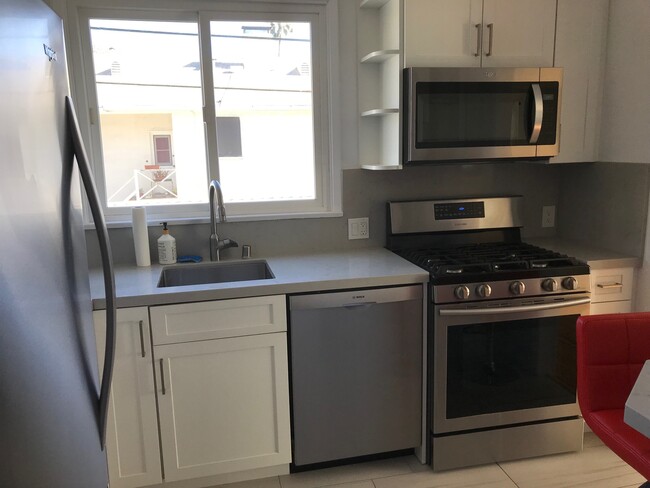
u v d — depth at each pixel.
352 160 2.66
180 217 2.58
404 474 2.31
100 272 2.32
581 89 2.54
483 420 2.30
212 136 2.54
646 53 2.33
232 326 2.06
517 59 2.42
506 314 2.20
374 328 2.19
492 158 2.41
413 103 2.28
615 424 1.72
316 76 2.59
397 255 2.55
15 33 1.00
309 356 2.15
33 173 1.06
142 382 2.02
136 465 2.08
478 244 2.74
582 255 2.49
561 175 2.94
